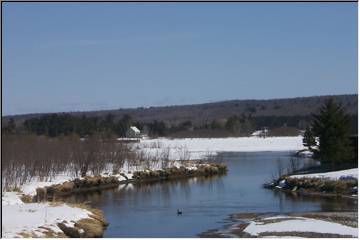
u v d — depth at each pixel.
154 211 45.50
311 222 38.06
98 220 38.53
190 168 79.62
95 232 34.94
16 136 72.94
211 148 143.00
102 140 87.31
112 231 36.41
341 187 53.03
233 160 102.06
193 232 36.19
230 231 36.22
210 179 72.56
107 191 61.03
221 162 91.25
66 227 33.47
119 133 176.75
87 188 63.12
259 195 54.69
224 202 50.25
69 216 35.91
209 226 38.28
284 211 44.28
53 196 55.25
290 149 136.38
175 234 35.59
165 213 44.34
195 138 185.25
